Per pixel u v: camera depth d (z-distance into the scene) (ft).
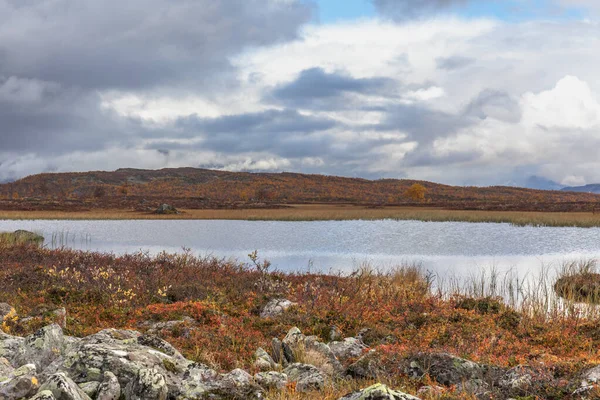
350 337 37.37
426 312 46.88
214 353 30.04
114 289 48.98
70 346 23.80
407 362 28.48
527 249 131.64
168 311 42.37
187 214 287.48
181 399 20.36
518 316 45.50
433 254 121.60
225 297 51.88
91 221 242.58
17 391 17.39
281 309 45.73
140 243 143.43
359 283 61.36
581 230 187.21
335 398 22.22
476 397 23.48
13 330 32.24
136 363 20.88
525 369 25.55
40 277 54.65
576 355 33.24
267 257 114.21
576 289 66.28
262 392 22.15
